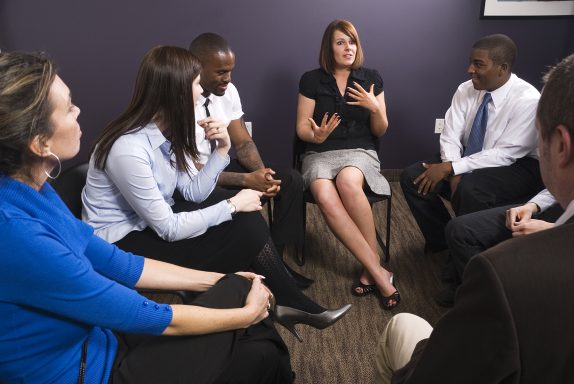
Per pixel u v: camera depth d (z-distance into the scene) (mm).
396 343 1106
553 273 552
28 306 862
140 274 1237
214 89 2109
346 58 2328
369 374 1744
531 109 2094
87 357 985
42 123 842
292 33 2965
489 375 567
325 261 2445
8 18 2885
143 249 1589
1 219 805
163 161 1591
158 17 2916
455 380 618
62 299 870
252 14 2918
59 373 931
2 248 804
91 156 1516
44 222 872
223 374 1133
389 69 3062
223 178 2135
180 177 1778
